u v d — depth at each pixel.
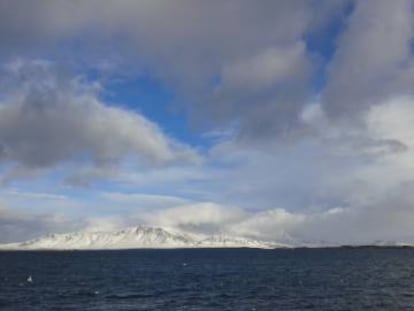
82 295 111.12
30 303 96.75
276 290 119.44
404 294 108.12
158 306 92.50
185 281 150.62
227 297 105.44
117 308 90.06
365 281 144.00
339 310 84.88
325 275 172.50
